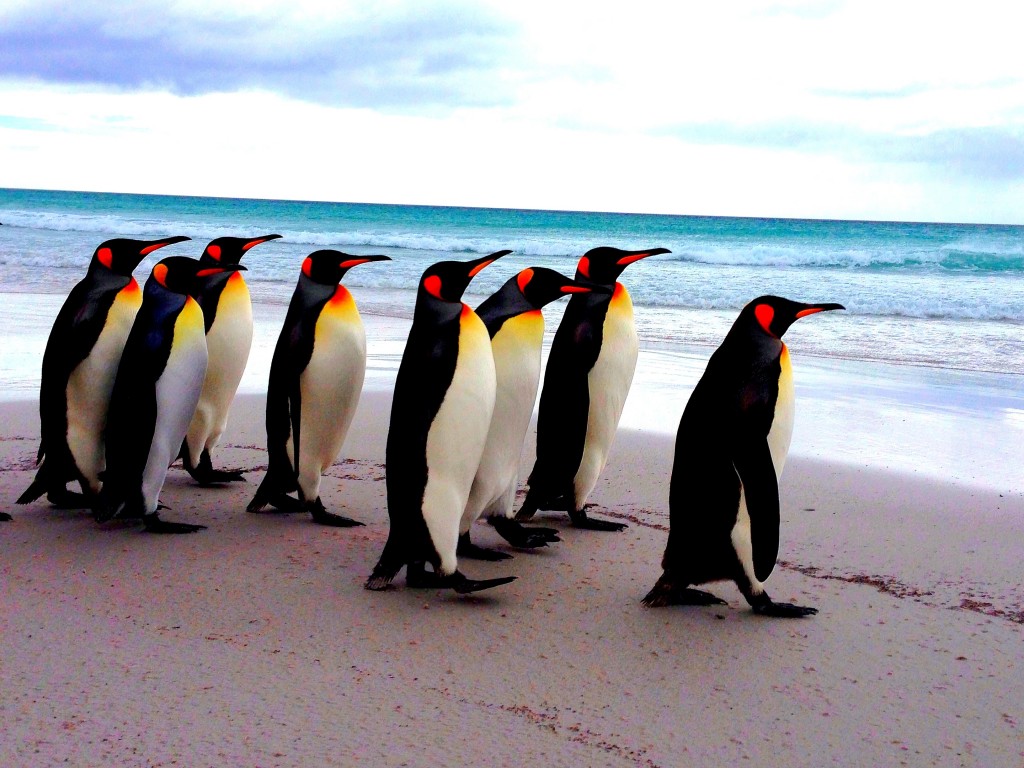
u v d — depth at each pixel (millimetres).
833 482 6586
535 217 68562
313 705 3254
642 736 3115
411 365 4156
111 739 2980
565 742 3062
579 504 5527
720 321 16547
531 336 4660
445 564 4207
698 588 4629
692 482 4066
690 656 3754
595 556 5055
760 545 3998
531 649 3789
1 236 33594
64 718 3105
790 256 32719
